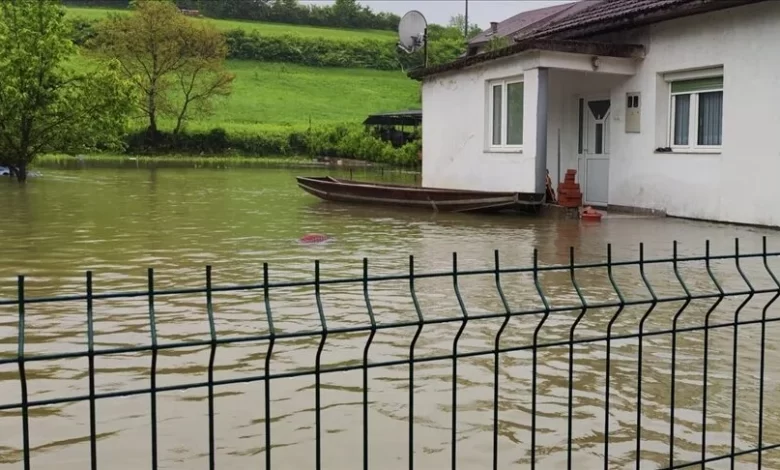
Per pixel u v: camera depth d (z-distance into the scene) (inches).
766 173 522.9
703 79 577.9
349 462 144.5
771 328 247.3
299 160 1727.4
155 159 1616.6
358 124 1750.7
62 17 919.7
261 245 440.8
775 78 513.7
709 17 560.4
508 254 408.5
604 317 261.3
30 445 150.9
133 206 672.4
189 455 146.9
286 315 263.3
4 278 331.3
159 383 189.3
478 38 1446.9
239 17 3166.8
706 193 571.2
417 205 660.7
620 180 650.2
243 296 294.4
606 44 608.1
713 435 160.1
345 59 2618.1
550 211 601.0
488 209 623.5
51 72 892.6
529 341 230.1
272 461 144.3
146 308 271.9
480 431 160.6
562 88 700.7
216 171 1285.7
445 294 301.9
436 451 149.9
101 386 186.7
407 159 1501.0
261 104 2145.7
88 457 145.6
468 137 703.1
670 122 610.9
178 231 502.9
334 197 727.7
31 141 898.7
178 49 1731.1
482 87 677.9
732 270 359.3
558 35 695.7
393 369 201.3
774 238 473.4
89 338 94.4
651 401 179.2
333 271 351.6
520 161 629.6
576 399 179.9
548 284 324.2
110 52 1713.8
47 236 469.1
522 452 150.5
